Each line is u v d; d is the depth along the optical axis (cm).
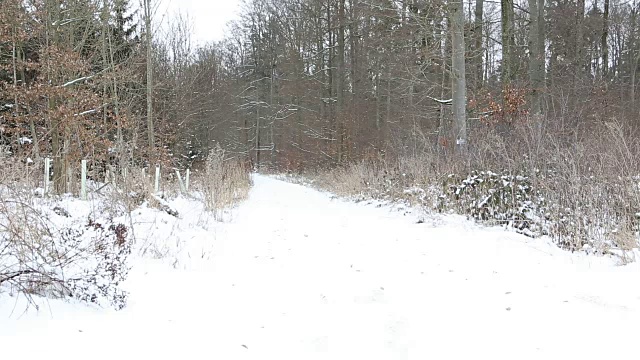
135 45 2114
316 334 358
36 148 1262
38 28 1374
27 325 313
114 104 1805
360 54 2791
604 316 386
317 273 543
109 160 1450
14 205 464
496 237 739
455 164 1055
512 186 862
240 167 2188
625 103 1931
